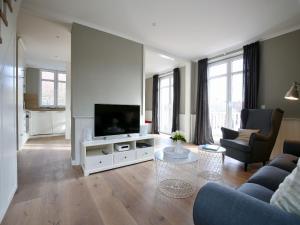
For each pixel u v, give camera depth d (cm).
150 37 367
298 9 264
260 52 374
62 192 204
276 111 293
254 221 64
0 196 151
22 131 429
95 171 265
